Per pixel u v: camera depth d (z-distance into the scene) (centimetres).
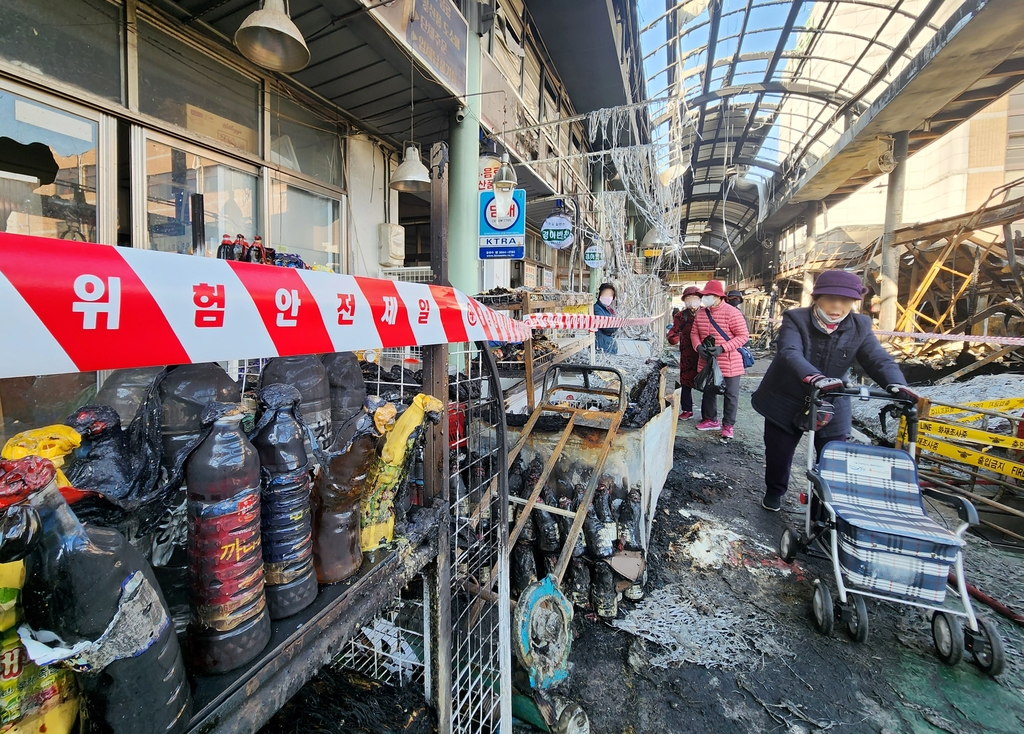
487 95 529
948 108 1015
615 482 260
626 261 1062
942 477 397
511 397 346
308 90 405
